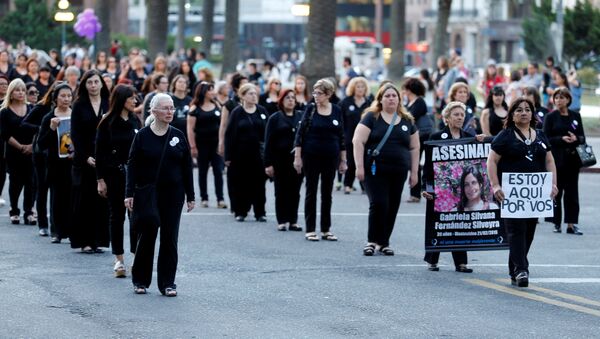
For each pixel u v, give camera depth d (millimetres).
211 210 29062
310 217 24203
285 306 17328
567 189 26016
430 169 20594
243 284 19062
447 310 17203
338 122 24031
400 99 22156
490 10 162000
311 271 20438
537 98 26391
